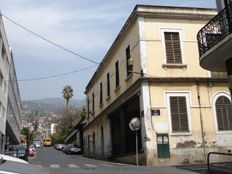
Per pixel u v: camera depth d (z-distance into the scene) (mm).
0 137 39469
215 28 15023
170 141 22594
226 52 14797
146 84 23250
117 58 30109
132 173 16422
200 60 15875
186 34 24750
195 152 22734
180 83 23750
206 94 23906
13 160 5520
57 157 41500
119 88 29281
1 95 39500
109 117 33312
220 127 23562
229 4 13805
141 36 24031
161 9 24578
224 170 15867
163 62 23891
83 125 49969
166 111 23062
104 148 35312
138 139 26438
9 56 46594
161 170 17859
